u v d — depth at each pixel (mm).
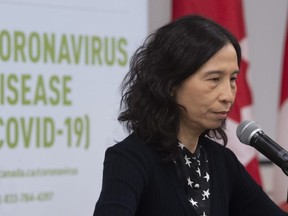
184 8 5590
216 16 5641
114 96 4746
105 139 4715
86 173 4660
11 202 4395
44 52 4492
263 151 2508
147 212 2484
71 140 4594
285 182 5836
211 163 2705
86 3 4664
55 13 4543
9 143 4371
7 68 4359
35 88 4457
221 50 2461
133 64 2691
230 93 2475
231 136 5469
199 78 2469
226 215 2666
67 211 4594
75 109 4613
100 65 4711
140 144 2535
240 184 2805
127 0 4836
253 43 6762
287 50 5957
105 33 4742
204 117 2502
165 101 2523
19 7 4410
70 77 4590
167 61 2527
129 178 2412
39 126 4477
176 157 2535
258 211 2826
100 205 2348
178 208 2494
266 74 6824
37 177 4477
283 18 6926
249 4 6742
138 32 4883
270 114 6844
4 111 4352
